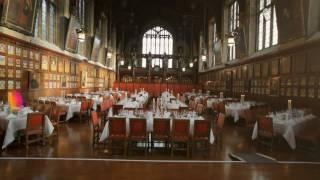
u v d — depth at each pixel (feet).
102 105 45.16
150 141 31.09
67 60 67.67
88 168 22.08
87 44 89.61
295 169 23.02
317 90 38.55
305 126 32.73
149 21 140.87
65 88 66.33
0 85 38.93
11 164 22.63
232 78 79.15
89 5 89.81
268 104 52.01
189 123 26.96
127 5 132.98
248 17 67.67
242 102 55.26
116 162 24.03
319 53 38.22
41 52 52.34
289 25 45.14
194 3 124.06
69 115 45.73
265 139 34.76
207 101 64.69
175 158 26.07
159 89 125.59
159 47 142.61
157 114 31.94
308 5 39.93
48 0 57.93
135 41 139.54
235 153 28.19
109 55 109.91
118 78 136.15
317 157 27.14
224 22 90.94
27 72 46.19
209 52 112.37
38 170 21.26
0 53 38.88
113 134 27.09
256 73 61.00
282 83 48.52
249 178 20.62
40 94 51.96
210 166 23.50
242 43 69.82
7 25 39.14
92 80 94.32
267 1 59.88
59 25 64.18
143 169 22.18
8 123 27.30
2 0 37.83
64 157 25.21
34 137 31.76
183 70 134.82
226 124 49.80
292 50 44.91
